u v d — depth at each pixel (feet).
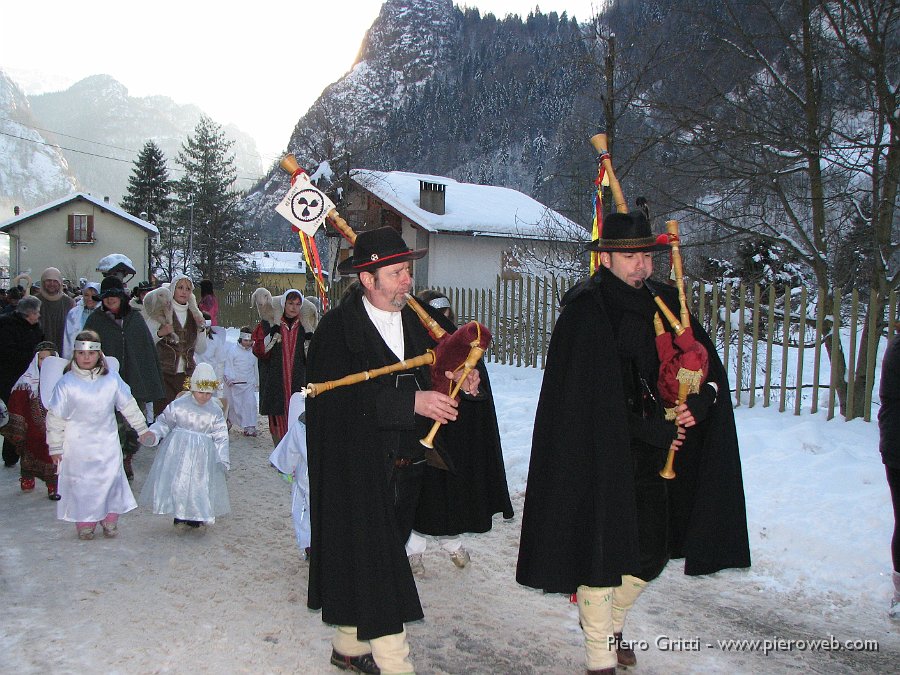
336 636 12.14
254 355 32.09
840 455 20.81
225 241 187.62
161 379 26.58
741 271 42.83
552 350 11.16
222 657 12.65
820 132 30.89
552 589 10.64
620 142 36.81
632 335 11.19
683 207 33.50
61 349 33.88
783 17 32.37
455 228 79.56
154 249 195.11
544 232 59.36
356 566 10.34
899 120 28.40
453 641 13.21
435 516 12.30
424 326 11.93
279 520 21.24
